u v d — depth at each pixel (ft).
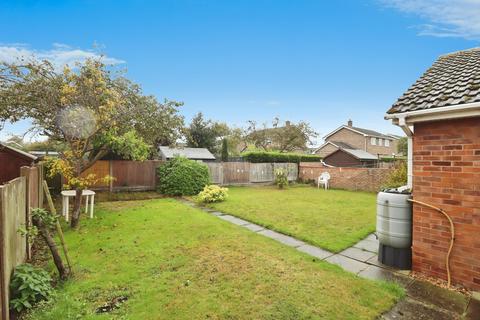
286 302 9.73
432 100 12.09
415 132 12.89
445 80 13.73
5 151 26.73
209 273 12.17
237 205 30.09
